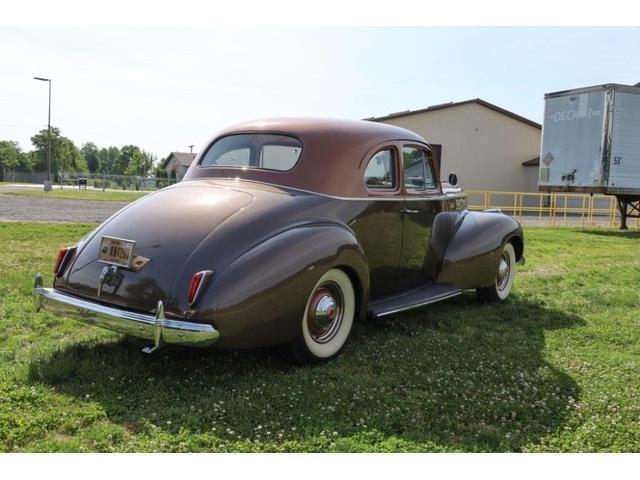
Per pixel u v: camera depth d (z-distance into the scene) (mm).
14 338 4258
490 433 2986
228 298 3299
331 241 3809
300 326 3691
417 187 5102
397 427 3064
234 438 2855
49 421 2924
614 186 15820
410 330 4930
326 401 3320
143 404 3197
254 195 3936
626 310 5992
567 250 11062
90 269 3686
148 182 59312
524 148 31906
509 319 5523
